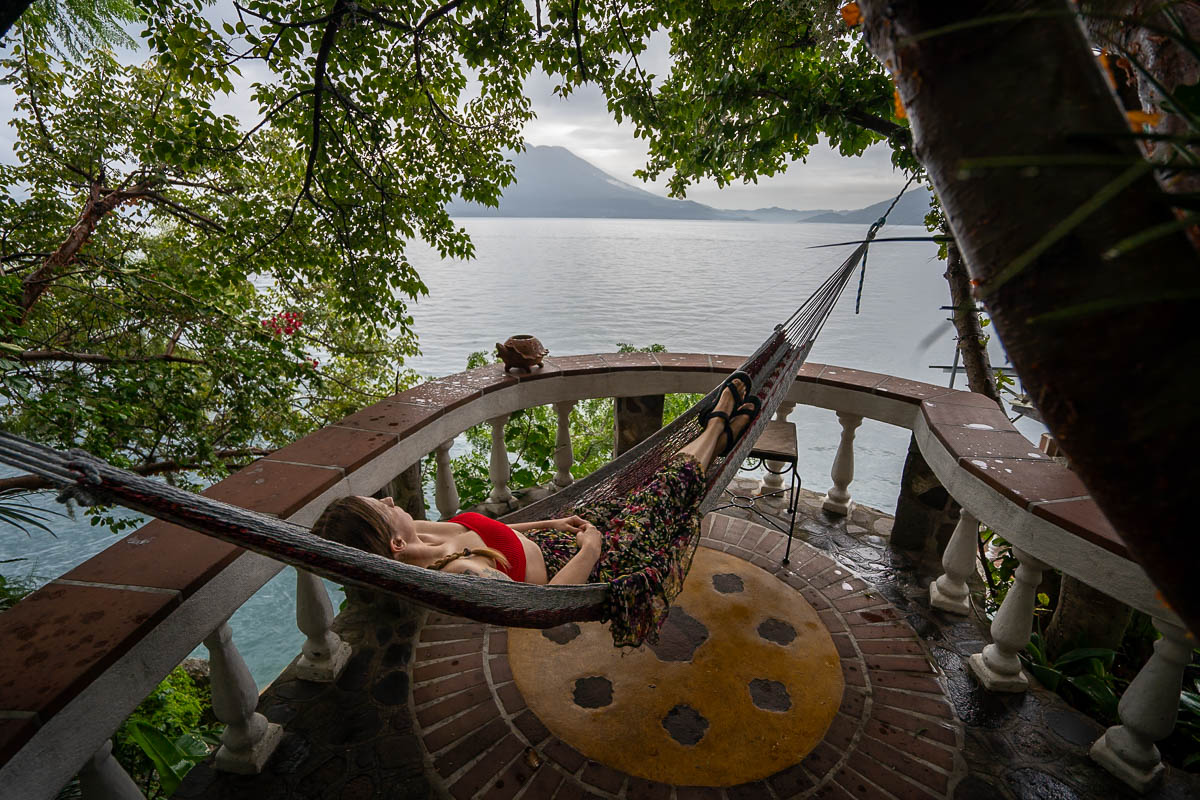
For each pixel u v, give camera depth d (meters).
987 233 0.41
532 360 3.76
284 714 2.29
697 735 2.21
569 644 2.67
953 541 2.89
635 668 2.53
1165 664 1.87
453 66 4.68
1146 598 1.76
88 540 17.53
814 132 4.24
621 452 4.42
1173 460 0.32
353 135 4.83
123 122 6.22
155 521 1.96
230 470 6.62
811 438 40.38
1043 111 0.37
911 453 3.38
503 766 2.09
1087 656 2.60
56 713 1.24
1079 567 1.92
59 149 6.29
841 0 2.27
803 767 2.09
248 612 14.70
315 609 2.37
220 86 3.65
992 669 2.44
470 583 1.36
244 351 5.44
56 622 1.47
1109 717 2.38
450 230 5.48
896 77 0.46
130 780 1.58
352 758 2.11
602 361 4.18
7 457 0.88
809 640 2.72
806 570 3.27
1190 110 0.51
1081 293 0.36
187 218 6.35
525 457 5.24
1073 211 0.36
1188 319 0.32
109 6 4.90
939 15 0.41
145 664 1.50
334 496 2.32
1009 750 2.16
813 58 4.28
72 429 4.11
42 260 6.00
